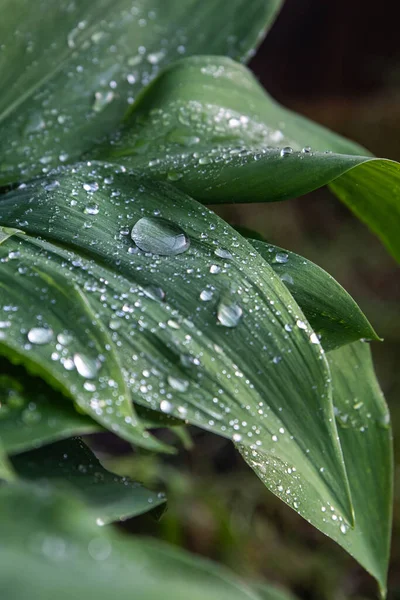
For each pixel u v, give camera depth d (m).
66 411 0.29
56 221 0.32
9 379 0.30
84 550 0.27
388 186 0.34
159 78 0.36
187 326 0.31
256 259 0.32
